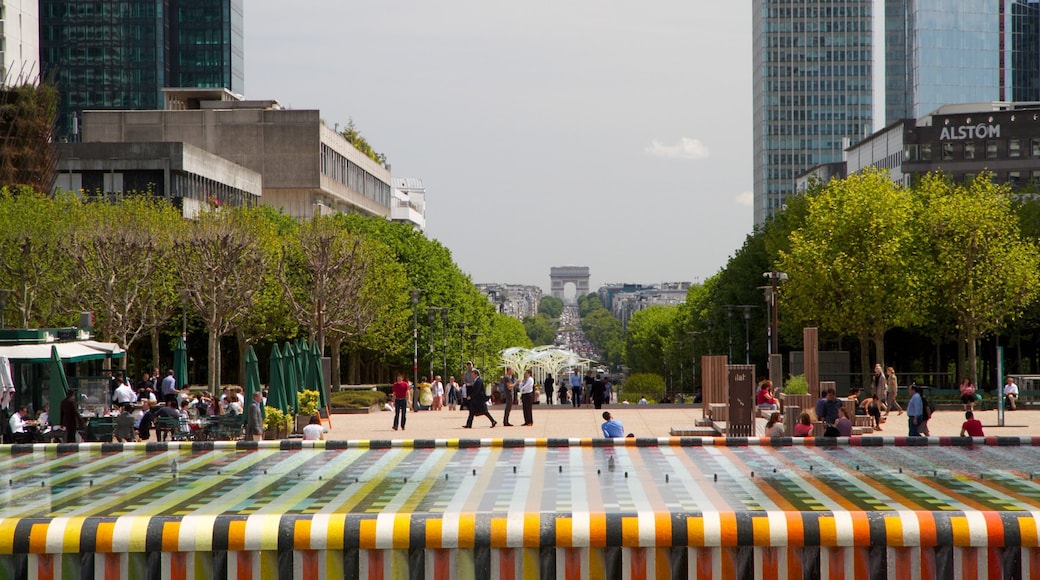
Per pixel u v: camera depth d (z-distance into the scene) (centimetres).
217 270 6644
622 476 1945
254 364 4122
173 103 13612
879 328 6875
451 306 10075
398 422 5000
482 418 5281
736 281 9438
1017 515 1486
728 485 1847
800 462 2098
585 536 1499
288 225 9338
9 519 1508
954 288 6950
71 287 6394
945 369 8912
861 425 4347
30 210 6562
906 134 13312
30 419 3819
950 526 1479
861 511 1527
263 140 12231
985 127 13125
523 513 1529
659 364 16575
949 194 7781
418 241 10056
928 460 2116
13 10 12250
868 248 6844
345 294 7375
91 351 4238
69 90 18750
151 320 7144
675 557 1499
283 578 1498
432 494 1783
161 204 8231
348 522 1506
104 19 18775
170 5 19412
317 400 4600
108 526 1494
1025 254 7012
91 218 6769
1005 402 5578
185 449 2281
